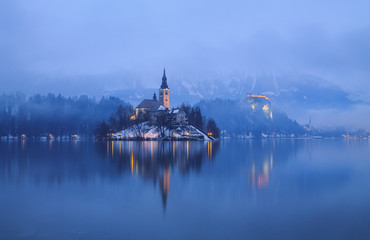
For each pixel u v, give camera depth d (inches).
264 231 1093.8
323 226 1144.2
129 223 1184.8
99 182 2043.6
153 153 4569.4
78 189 1818.4
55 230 1105.4
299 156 4362.7
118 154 4352.9
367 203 1473.9
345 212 1325.0
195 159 3636.8
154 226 1151.6
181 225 1157.7
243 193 1707.7
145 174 2391.7
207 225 1160.2
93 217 1261.1
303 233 1069.8
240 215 1285.7
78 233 1077.1
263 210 1359.5
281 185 1953.7
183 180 2127.2
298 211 1339.8
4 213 1317.7
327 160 3732.8
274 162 3405.5
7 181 2095.2
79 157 3860.7
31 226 1147.9
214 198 1585.9
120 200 1545.3
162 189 1818.4
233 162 3336.6
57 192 1727.4
